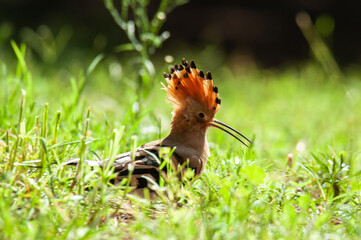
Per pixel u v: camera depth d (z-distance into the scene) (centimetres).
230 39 2877
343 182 841
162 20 1176
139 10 1189
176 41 2831
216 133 1253
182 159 840
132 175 783
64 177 773
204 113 891
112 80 1933
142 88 1257
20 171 755
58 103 1323
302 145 1161
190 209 697
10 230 598
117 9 2841
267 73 2425
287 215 712
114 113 1379
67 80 1930
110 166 765
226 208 663
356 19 2941
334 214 753
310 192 857
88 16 2817
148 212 743
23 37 2428
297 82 2102
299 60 2770
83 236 604
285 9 2983
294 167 968
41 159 755
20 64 1080
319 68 2281
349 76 2288
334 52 2759
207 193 754
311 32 1762
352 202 809
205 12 2958
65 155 829
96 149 951
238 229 638
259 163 957
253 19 2952
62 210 666
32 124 937
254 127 1445
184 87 895
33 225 629
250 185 755
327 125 1474
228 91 2017
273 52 2848
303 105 1753
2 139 906
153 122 1140
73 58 2280
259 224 659
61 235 628
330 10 2964
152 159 804
